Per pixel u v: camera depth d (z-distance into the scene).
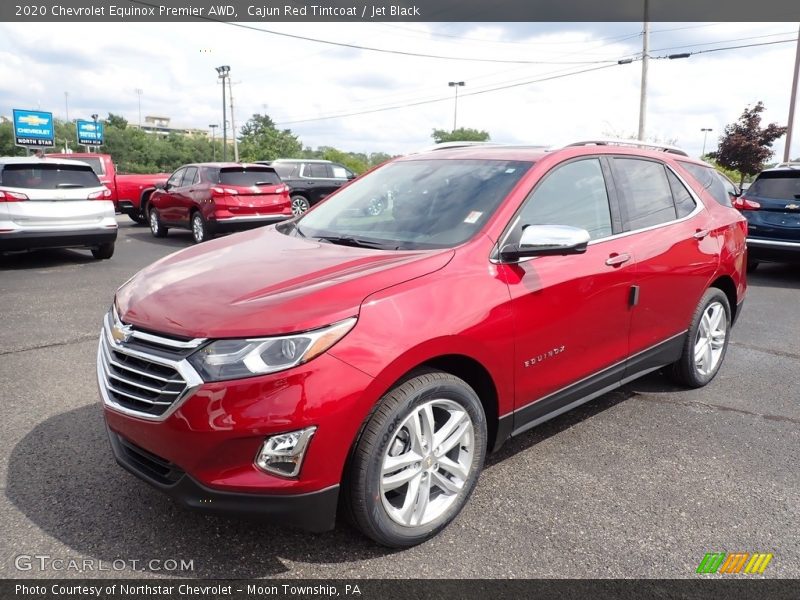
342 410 2.45
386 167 4.24
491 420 3.19
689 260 4.32
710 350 4.86
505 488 3.33
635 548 2.83
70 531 2.87
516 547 2.82
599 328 3.63
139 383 2.57
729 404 4.56
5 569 2.60
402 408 2.62
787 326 6.89
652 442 3.91
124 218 21.22
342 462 2.51
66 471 3.40
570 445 3.85
